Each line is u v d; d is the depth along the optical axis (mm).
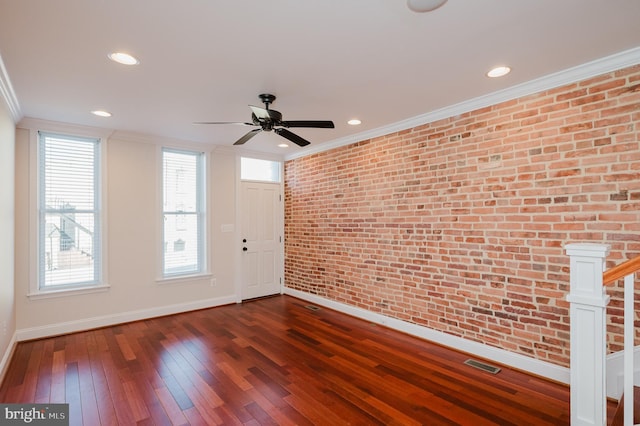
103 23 1902
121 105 3256
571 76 2551
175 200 4773
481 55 2316
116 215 4234
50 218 3842
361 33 2031
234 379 2768
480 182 3135
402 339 3656
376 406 2375
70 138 3965
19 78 2619
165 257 4680
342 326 4105
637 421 1789
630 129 2312
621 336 2348
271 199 5777
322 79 2693
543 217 2732
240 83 2754
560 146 2639
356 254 4449
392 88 2887
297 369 2949
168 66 2445
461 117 3285
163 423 2184
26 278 3643
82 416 2260
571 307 1634
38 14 1803
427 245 3588
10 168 3182
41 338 3709
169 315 4617
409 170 3771
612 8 1788
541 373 2748
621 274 1485
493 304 3047
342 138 4590
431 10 1765
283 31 2008
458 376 2807
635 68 2293
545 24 1944
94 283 4102
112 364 3055
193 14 1825
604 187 2424
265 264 5684
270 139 4664
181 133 4344
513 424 2160
